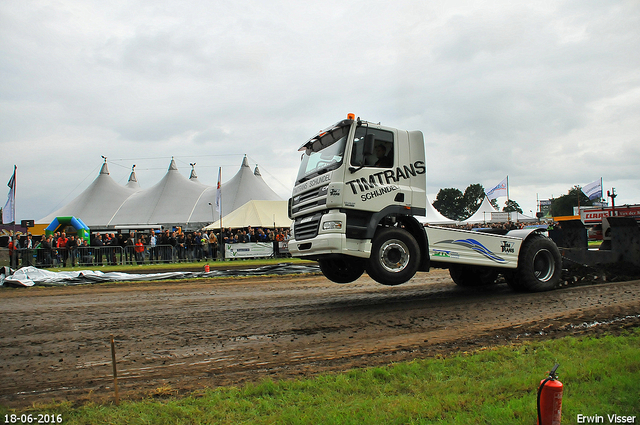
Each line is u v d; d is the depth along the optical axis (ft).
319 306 27.09
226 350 18.07
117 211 133.39
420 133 27.48
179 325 22.26
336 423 10.82
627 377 13.17
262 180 144.77
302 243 26.35
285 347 18.40
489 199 148.97
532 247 30.17
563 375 13.52
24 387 14.38
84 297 31.99
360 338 19.67
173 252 68.95
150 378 15.05
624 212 70.18
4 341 19.60
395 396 12.67
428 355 17.10
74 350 18.24
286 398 12.71
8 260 49.39
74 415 11.94
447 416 11.24
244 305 27.71
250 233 81.10
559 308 24.86
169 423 11.32
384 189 25.34
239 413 11.78
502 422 10.67
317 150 27.35
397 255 25.57
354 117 24.91
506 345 18.08
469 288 33.60
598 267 36.52
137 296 32.17
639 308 24.21
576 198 284.61
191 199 136.15
